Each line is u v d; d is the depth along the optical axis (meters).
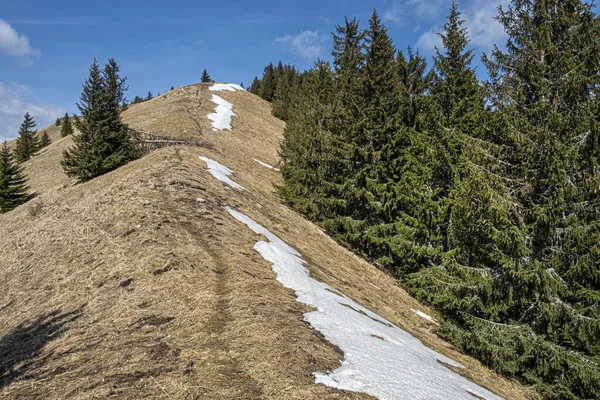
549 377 10.29
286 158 27.53
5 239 17.83
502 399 7.90
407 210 18.36
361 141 20.06
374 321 10.15
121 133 27.53
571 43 10.34
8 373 6.18
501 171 10.83
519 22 11.25
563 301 9.99
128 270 9.70
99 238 12.07
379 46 20.72
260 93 84.06
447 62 17.00
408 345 9.01
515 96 11.11
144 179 17.06
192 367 5.65
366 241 19.80
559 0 10.77
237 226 14.05
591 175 9.66
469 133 14.89
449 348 11.68
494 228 10.02
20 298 10.12
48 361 6.37
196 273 9.35
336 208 21.03
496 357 10.05
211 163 24.09
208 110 47.28
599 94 9.98
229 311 7.62
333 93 24.86
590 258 9.32
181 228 12.22
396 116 18.91
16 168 33.22
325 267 14.90
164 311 7.74
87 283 9.66
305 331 7.18
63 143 47.94
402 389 5.68
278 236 15.86
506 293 10.48
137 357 6.04
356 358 6.52
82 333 7.30
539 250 10.24
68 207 17.92
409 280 15.96
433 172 15.55
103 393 5.04
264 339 6.48
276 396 4.96
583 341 9.69
